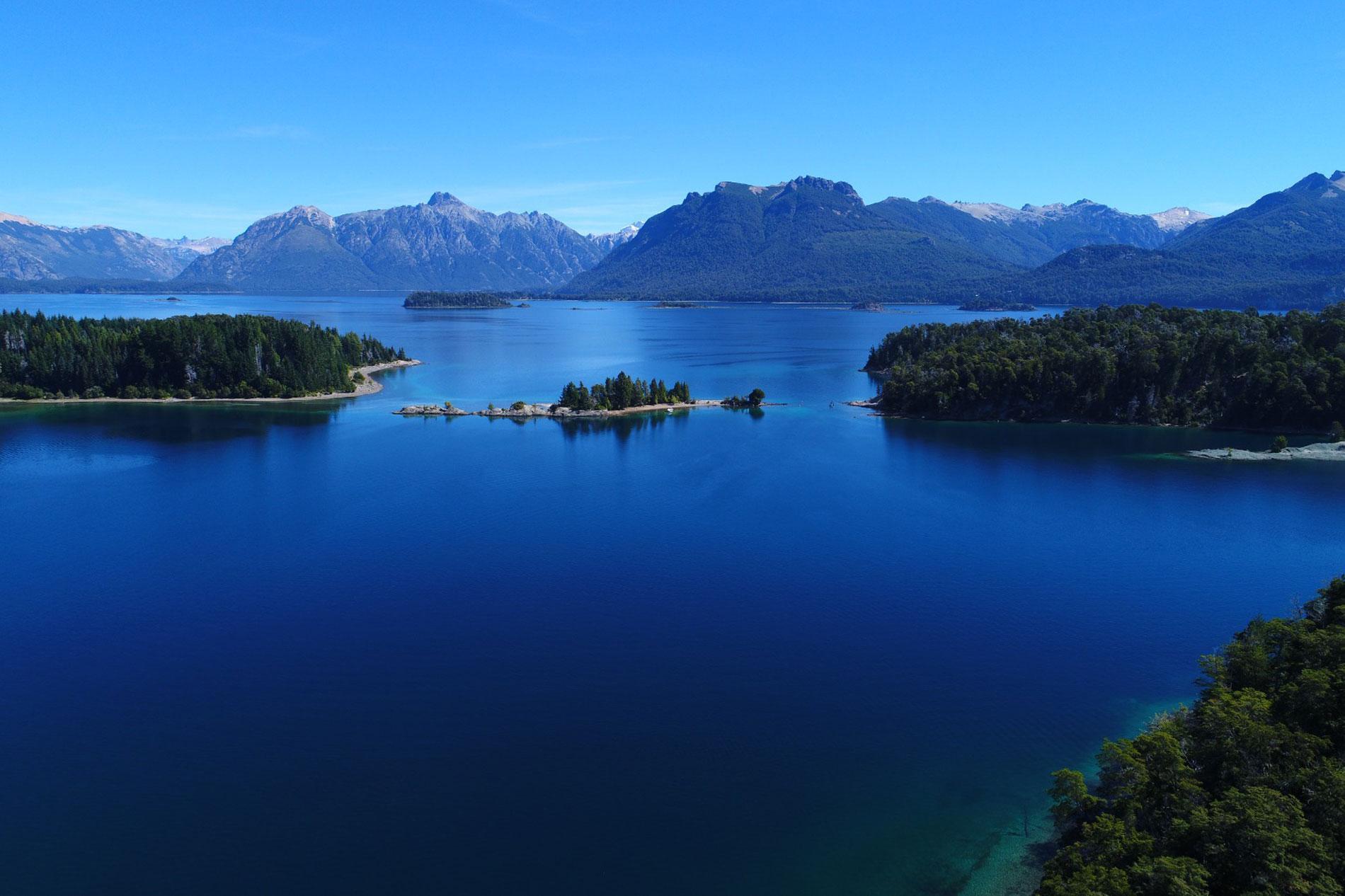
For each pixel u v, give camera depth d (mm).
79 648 112812
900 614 124625
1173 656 111500
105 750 90750
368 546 152875
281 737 93125
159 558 145750
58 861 74750
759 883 72312
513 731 94375
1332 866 59812
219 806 82000
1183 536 158500
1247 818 61094
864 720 96625
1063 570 141625
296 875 73188
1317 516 170500
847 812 81000
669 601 129000
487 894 71188
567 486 195875
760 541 156000
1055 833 77375
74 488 189500
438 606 126875
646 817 80562
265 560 145250
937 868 73500
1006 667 108750
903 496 186750
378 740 92625
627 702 100312
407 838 77750
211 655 111188
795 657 111188
